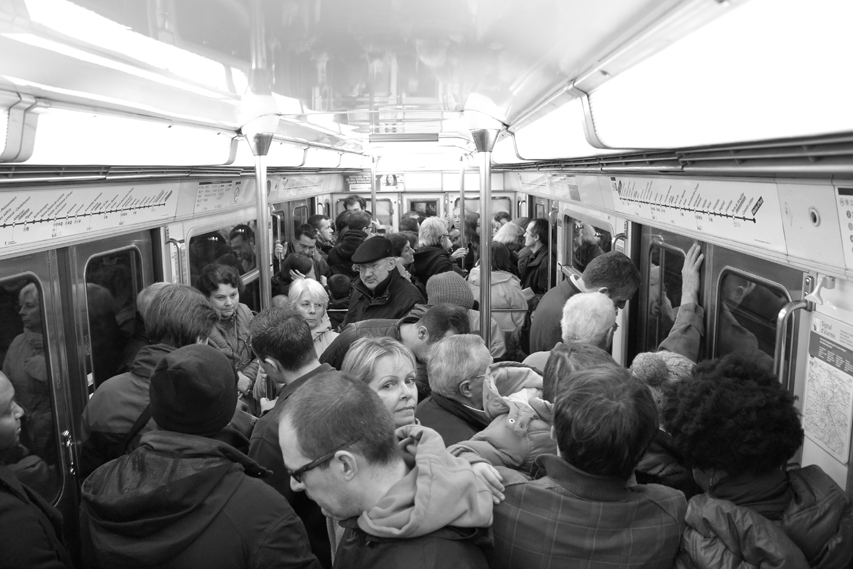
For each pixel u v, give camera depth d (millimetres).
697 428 1700
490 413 2094
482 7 1750
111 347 4117
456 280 4238
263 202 4109
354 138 6602
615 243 4848
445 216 12578
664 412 1868
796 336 2514
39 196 3002
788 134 1750
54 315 3465
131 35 1881
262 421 2455
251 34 1987
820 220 2174
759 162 2289
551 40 2055
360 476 1486
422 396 3322
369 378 2404
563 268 7039
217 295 4242
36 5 1507
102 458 2586
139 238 4492
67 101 2469
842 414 2191
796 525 1634
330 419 1476
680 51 1757
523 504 1639
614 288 3479
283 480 2369
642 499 1638
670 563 1648
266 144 4074
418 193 12562
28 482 3273
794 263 2438
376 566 1417
